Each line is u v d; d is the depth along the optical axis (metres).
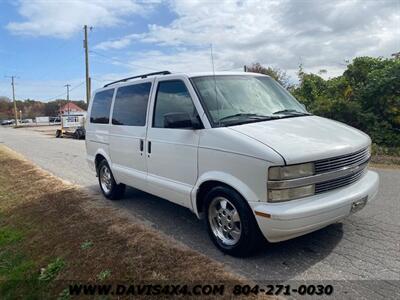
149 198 6.50
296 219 3.27
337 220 3.60
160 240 4.42
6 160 13.42
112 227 5.02
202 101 4.15
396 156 9.90
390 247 3.93
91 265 4.12
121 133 5.71
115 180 6.21
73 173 9.77
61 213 6.04
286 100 4.88
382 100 11.65
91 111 7.04
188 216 5.37
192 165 4.18
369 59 13.71
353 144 3.80
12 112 116.88
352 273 3.43
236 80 4.68
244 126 3.88
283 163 3.27
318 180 3.46
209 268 3.60
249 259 3.79
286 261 3.72
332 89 14.34
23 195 7.72
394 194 5.92
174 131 4.45
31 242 5.29
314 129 3.95
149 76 5.26
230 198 3.71
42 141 25.86
